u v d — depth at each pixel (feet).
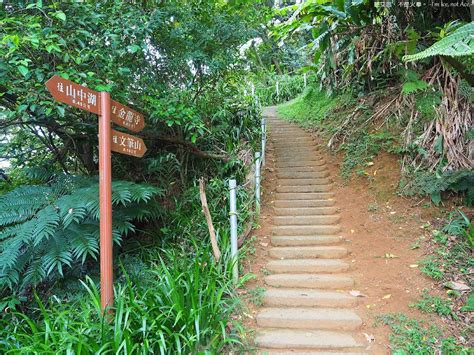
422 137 15.44
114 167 16.83
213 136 17.93
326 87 26.21
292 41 41.60
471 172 12.84
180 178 17.12
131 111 9.51
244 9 16.20
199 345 8.06
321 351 8.57
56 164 17.13
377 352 8.36
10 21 9.11
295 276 11.44
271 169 19.03
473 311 9.11
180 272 10.09
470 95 15.29
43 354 7.07
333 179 17.51
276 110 31.58
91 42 11.08
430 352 8.06
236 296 10.16
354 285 10.99
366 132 18.39
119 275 11.88
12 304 10.17
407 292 10.19
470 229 11.68
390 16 18.12
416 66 17.85
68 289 11.39
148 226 15.12
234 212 11.39
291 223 14.73
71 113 12.66
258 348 8.73
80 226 11.28
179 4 13.56
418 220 13.25
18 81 9.82
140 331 7.39
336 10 18.42
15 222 11.05
